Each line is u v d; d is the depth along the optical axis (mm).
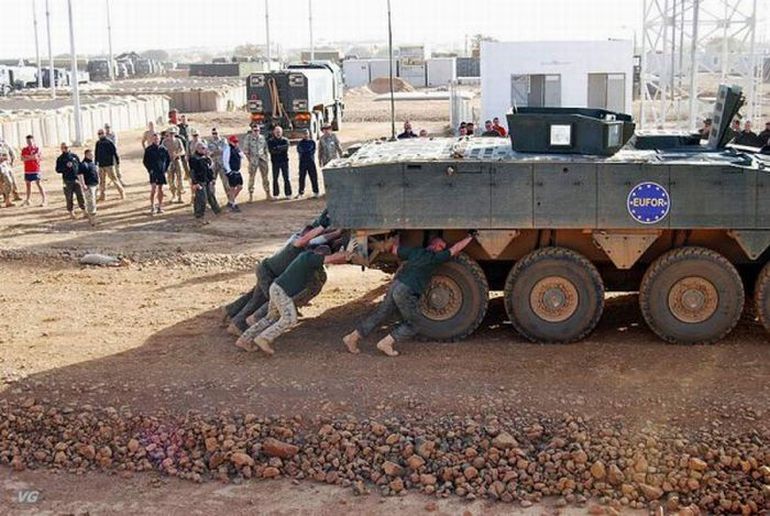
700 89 48594
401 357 11102
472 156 11297
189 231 19531
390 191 11094
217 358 11266
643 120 32031
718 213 10828
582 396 9875
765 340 11477
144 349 11711
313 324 12539
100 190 23641
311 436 9398
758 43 31859
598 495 8531
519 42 31922
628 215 10883
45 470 9273
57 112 38625
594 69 31766
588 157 11109
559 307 11391
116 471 9195
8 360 11375
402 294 11039
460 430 9328
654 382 10188
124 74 101250
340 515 8328
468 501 8508
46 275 15961
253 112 34656
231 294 14422
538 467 8844
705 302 11242
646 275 11328
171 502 8633
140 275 15828
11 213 22031
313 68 39406
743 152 11898
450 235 11570
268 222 20375
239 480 8953
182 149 23078
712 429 9211
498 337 11797
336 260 11266
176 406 9961
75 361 11297
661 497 8461
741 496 8375
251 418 9625
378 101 60781
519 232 11258
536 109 11875
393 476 8852
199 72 99188
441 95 64125
